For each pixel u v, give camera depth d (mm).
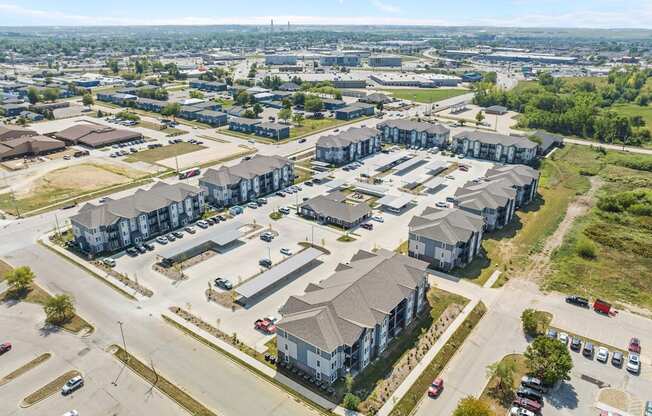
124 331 86812
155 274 106000
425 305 95375
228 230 122812
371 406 70125
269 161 156750
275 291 99625
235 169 147500
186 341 84188
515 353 82125
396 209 138500
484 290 100875
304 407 70188
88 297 97438
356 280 83562
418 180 164375
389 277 87188
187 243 115812
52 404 70500
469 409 63938
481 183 139875
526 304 96188
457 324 89438
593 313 92875
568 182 166625
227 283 100250
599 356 79938
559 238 124750
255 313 92000
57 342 83938
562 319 91125
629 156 195625
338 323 75188
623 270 108312
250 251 116500
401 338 85625
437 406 70875
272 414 68875
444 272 107812
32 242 120938
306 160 187375
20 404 70500
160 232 126125
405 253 114875
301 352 75500
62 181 162500
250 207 142875
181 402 70750
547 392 73438
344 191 155875
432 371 77688
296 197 150750
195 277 104750
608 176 171875
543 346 74875
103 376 76000
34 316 91250
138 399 71500
